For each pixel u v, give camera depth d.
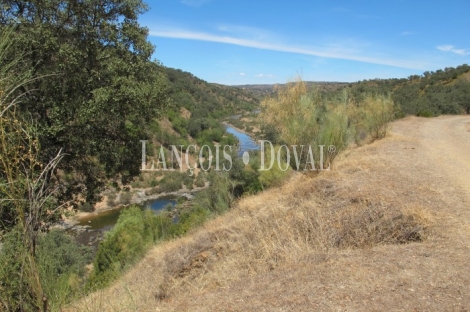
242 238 6.27
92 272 9.51
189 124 52.69
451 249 4.12
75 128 8.66
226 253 5.99
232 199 13.03
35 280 2.12
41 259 2.35
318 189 7.27
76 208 9.95
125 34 9.21
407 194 6.27
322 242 5.15
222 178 14.61
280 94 11.31
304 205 6.66
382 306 3.04
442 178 7.56
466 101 31.17
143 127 9.91
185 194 37.00
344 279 3.67
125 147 10.06
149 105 9.04
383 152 10.96
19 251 2.08
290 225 5.95
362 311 3.01
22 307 2.08
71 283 2.85
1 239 2.10
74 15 8.34
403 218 5.18
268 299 3.52
